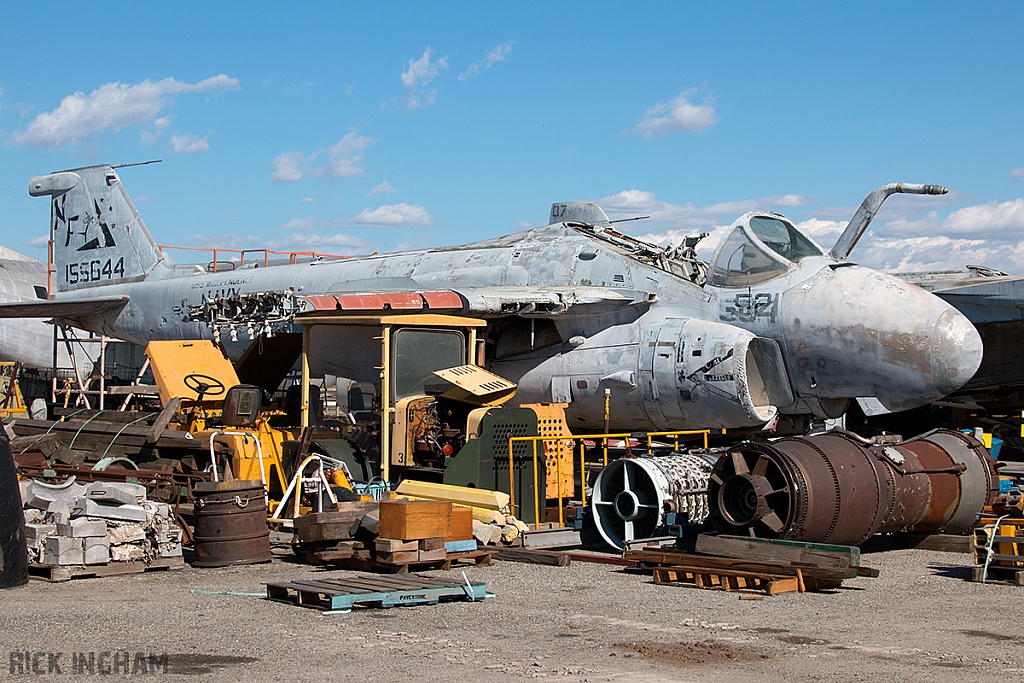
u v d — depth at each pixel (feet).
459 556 31.58
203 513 31.68
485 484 38.65
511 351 52.29
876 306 42.60
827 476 31.45
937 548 37.29
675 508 35.06
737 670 19.53
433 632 22.68
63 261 86.89
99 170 84.38
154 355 48.42
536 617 24.57
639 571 31.68
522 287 51.55
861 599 27.55
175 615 24.39
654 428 48.08
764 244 46.73
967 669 19.77
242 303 40.37
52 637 22.02
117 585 28.58
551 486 41.04
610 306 48.37
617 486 37.22
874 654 20.99
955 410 77.51
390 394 42.37
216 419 44.93
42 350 138.62
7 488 28.27
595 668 19.58
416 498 37.76
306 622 23.65
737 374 43.39
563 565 32.60
